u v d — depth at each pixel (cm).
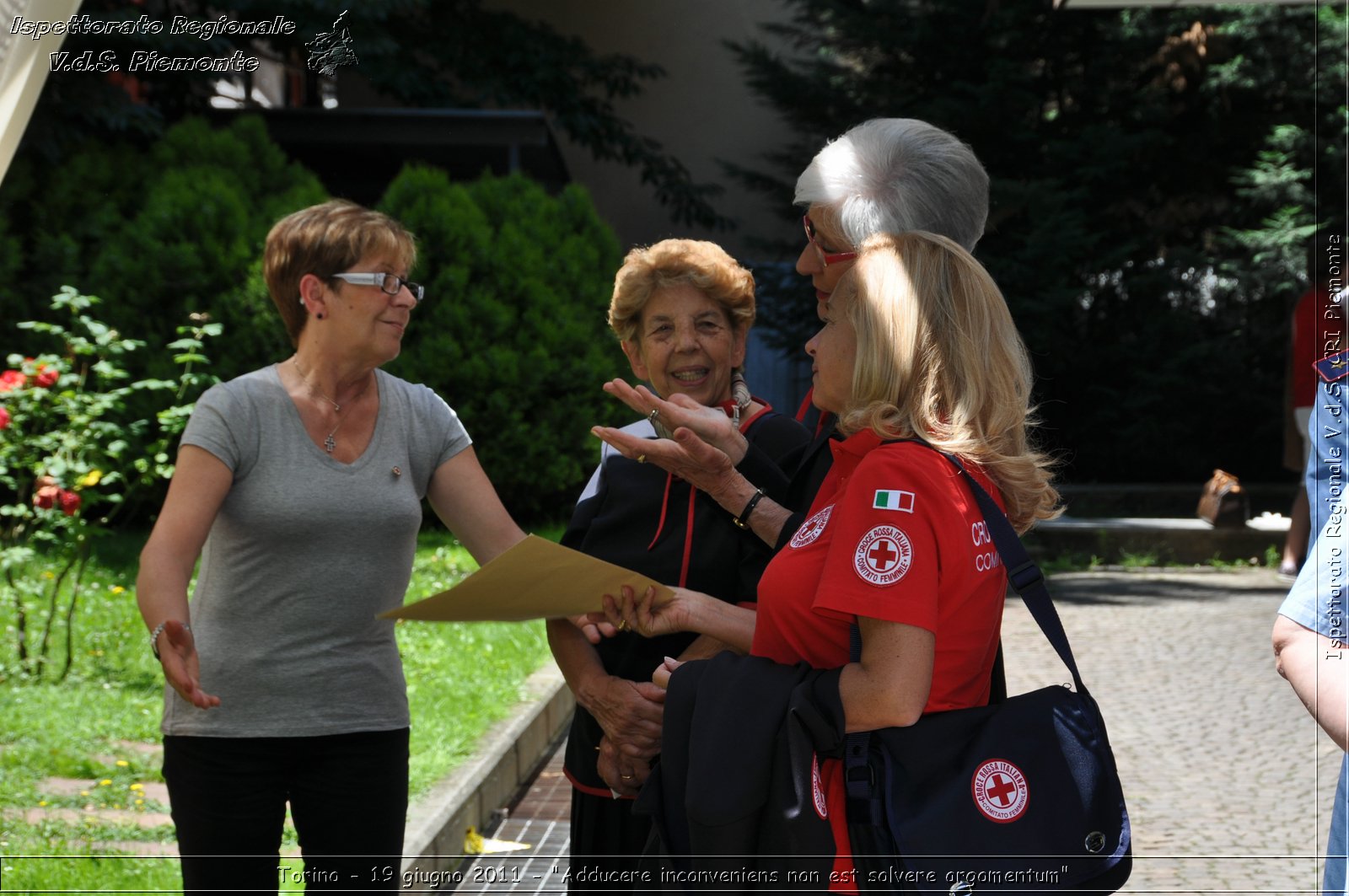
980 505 204
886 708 193
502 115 1369
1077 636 860
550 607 228
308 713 257
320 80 1700
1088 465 1533
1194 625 901
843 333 217
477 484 280
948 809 190
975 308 210
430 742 511
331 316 258
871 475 203
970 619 200
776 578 216
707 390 282
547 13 1855
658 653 269
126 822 423
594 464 1160
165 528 247
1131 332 1528
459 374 1103
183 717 257
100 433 684
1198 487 1362
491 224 1196
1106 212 1515
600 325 1212
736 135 1859
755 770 197
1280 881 435
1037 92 1536
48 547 818
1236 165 1549
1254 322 1550
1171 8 1476
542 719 604
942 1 1464
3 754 483
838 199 247
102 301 1010
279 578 255
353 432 264
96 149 1127
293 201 1116
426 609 218
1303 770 569
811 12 1590
